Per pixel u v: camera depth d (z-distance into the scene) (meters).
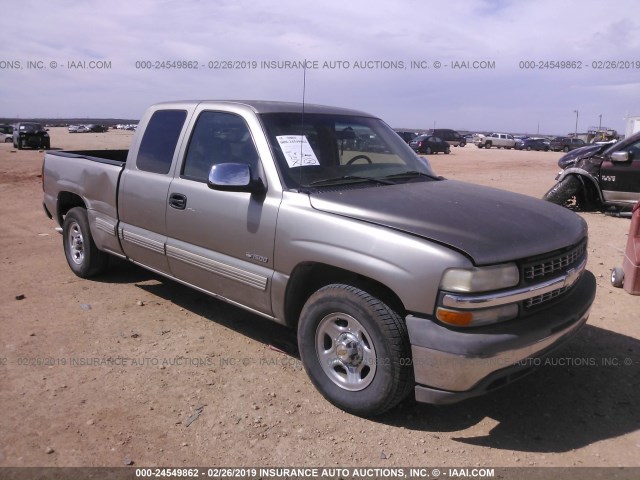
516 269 3.11
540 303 3.30
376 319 3.20
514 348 3.02
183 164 4.53
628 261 5.75
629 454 3.14
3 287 5.77
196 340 4.53
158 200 4.64
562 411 3.58
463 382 3.00
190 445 3.17
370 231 3.25
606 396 3.76
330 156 4.22
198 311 5.16
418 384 3.14
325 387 3.58
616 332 4.77
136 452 3.10
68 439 3.20
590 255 7.29
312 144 4.15
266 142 3.95
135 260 5.14
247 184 3.76
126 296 5.54
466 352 2.94
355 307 3.29
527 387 3.88
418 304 3.06
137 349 4.35
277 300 3.80
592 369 4.12
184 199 4.39
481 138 56.09
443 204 3.57
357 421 3.43
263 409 3.54
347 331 3.45
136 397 3.65
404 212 3.36
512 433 3.34
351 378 3.46
